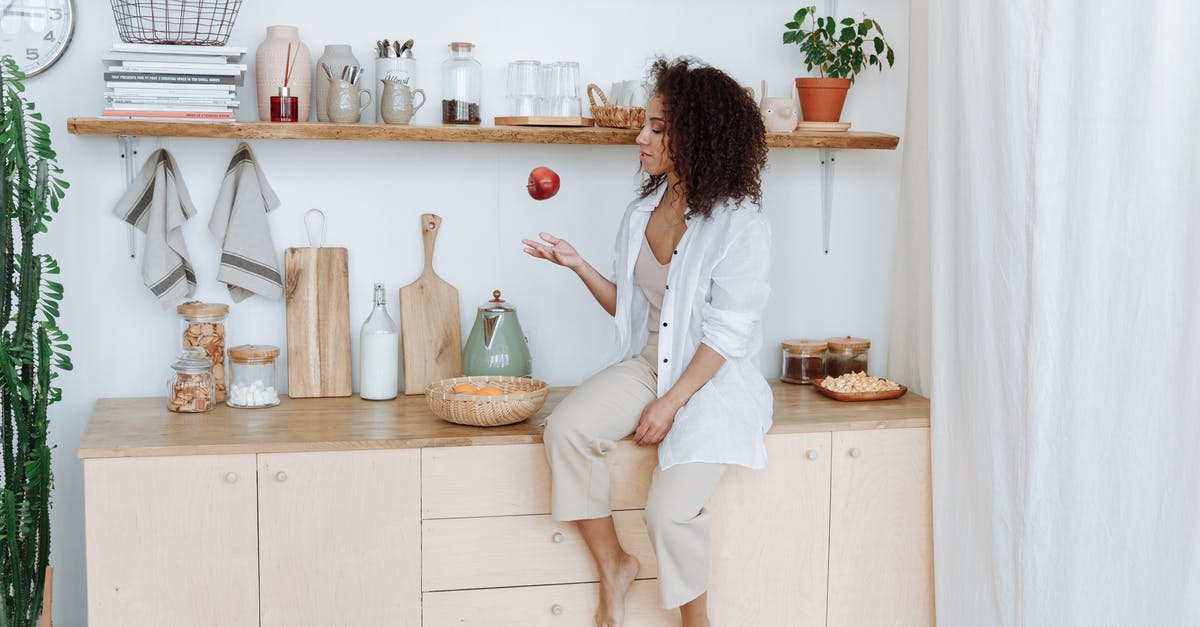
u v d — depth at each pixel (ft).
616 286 8.40
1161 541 6.54
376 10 8.86
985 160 7.70
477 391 7.98
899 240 9.62
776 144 8.86
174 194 8.49
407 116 8.38
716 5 9.41
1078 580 7.08
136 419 7.98
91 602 7.25
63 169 8.45
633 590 7.99
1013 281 7.47
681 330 7.70
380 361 8.75
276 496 7.40
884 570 8.40
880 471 8.30
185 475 7.27
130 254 8.66
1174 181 6.45
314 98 8.80
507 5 9.07
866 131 9.82
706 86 7.60
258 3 8.66
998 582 7.71
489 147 9.14
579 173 9.31
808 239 9.82
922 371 9.30
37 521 7.44
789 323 9.89
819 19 9.31
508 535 7.77
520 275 9.32
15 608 7.06
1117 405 6.81
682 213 7.87
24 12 8.27
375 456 7.51
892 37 9.77
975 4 7.70
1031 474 7.32
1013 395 7.52
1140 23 6.59
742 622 8.17
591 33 9.23
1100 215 6.87
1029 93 7.27
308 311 8.87
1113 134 6.78
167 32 8.17
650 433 7.54
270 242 8.70
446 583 7.73
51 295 7.56
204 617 7.40
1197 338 6.29
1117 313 6.79
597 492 7.55
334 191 8.95
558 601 7.91
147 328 8.77
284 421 8.00
